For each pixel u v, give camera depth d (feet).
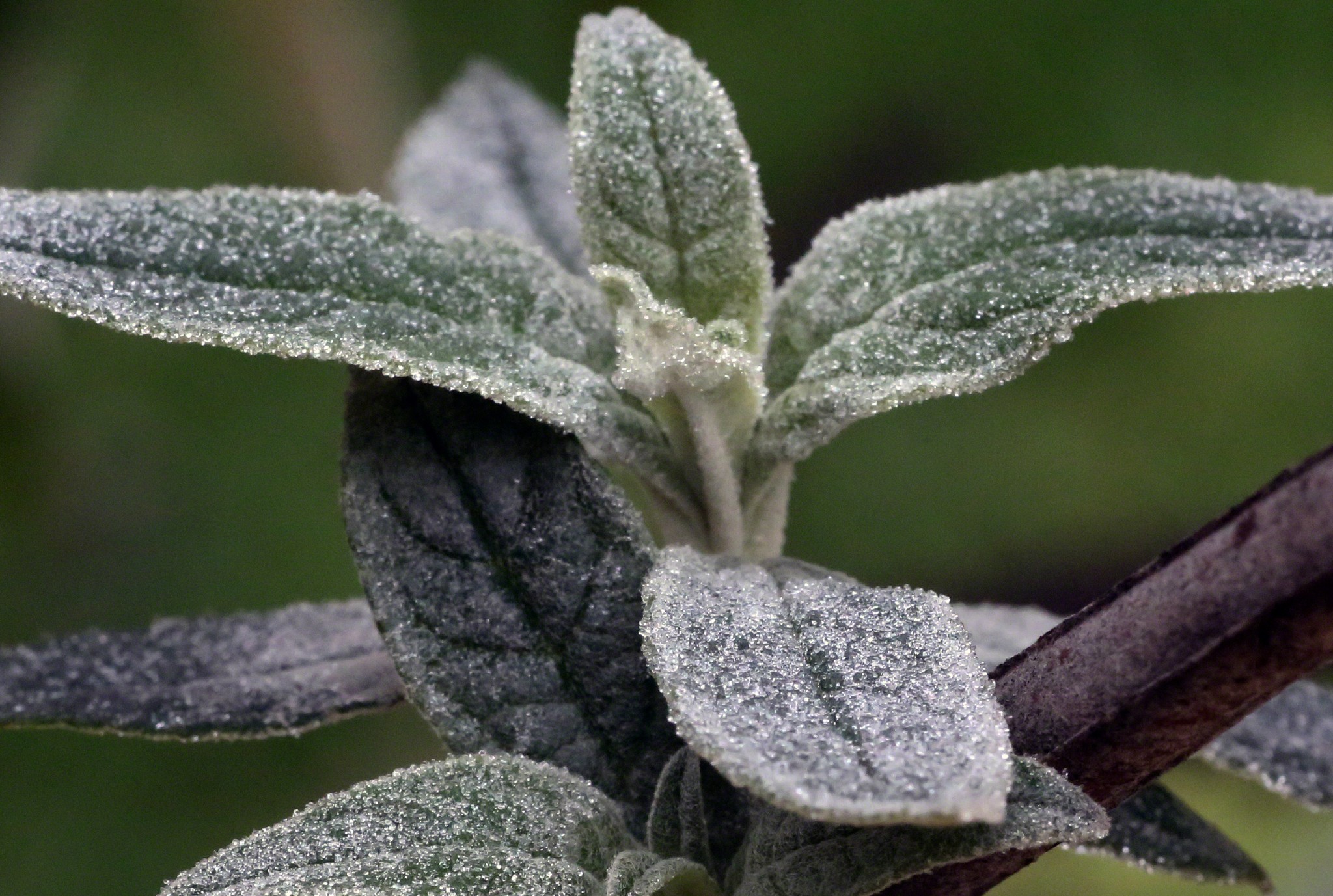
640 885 0.80
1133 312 1.51
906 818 0.75
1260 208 0.84
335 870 0.79
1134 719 0.79
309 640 0.90
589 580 0.84
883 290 0.85
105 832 1.41
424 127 0.98
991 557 1.45
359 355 0.83
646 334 0.83
